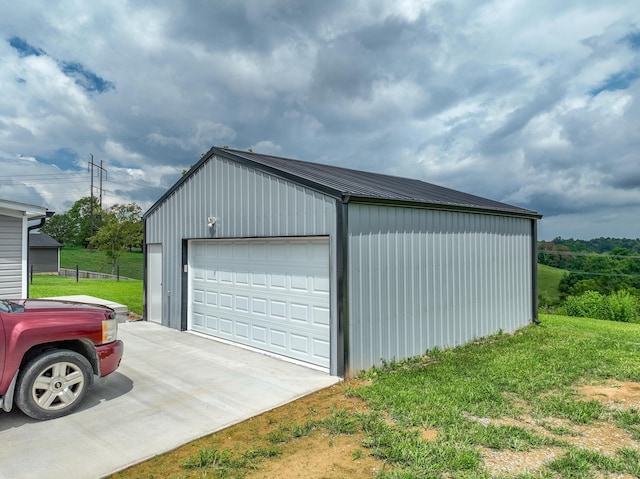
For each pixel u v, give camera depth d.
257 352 7.12
